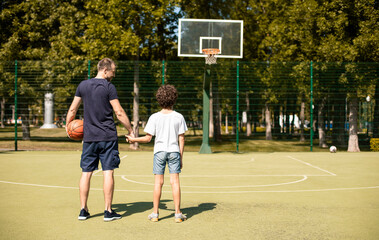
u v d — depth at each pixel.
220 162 11.88
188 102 22.00
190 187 7.20
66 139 22.17
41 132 26.91
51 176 8.59
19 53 20.42
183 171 9.70
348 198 6.05
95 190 6.75
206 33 15.06
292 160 12.54
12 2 21.33
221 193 6.52
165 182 7.77
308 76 17.89
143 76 19.50
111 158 4.45
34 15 20.64
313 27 18.16
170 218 4.63
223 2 25.50
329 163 11.66
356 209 5.21
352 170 9.91
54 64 19.53
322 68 16.92
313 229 4.13
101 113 4.40
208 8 25.23
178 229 4.12
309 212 5.01
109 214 4.48
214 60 14.92
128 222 4.42
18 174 8.91
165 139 4.42
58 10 20.59
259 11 25.86
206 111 15.11
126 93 20.56
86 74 19.02
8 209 5.16
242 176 8.78
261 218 4.66
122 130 29.88
